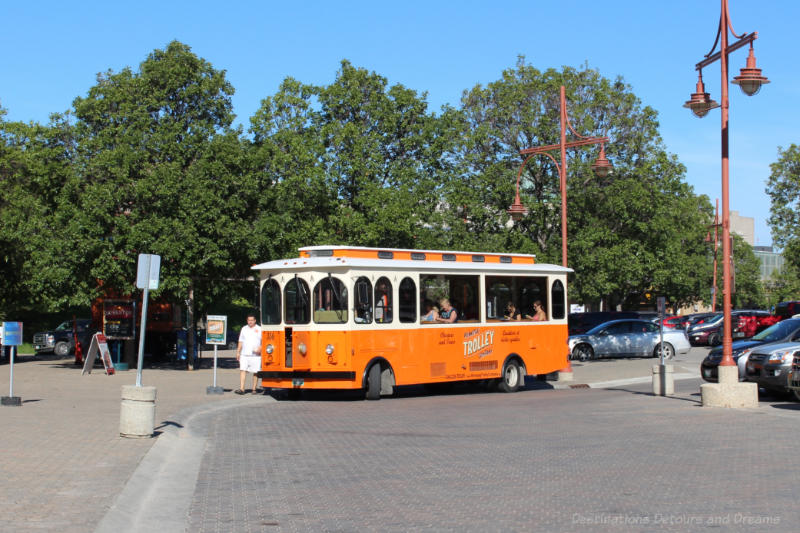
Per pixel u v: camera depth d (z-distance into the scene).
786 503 8.36
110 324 31.56
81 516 7.71
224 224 30.03
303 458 11.71
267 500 8.91
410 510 8.28
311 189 32.53
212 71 32.81
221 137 31.02
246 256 31.14
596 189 39.69
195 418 16.81
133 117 30.81
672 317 50.44
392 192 32.97
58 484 9.21
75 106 31.78
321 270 20.14
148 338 36.66
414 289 21.20
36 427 14.02
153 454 11.41
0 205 39.09
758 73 16.39
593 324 46.09
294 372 20.14
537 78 39.81
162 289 29.72
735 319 47.47
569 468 10.55
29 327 56.00
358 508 8.43
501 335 23.19
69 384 24.14
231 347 53.72
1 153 41.34
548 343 24.66
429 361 21.31
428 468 10.73
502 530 7.38
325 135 34.09
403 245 33.75
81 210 29.41
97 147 31.03
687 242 64.38
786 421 15.08
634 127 40.84
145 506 8.59
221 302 67.38
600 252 39.50
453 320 21.97
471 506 8.40
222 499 8.97
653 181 41.03
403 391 23.72
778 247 53.19
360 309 19.97
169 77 31.44
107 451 11.58
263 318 20.86
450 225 37.50
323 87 35.59
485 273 22.89
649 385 25.88
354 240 32.97
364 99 35.66
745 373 20.23
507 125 39.56
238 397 20.92
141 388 13.02
